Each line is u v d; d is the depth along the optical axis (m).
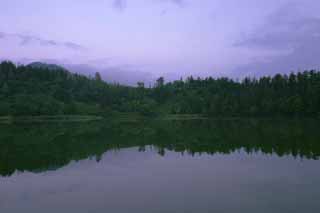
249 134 42.69
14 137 42.62
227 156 24.47
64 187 15.76
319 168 18.89
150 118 124.69
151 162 22.62
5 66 165.12
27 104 108.50
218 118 113.81
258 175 17.48
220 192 14.18
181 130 54.75
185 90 173.88
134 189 15.09
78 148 30.66
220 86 168.38
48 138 41.28
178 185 15.70
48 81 165.88
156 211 11.80
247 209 11.71
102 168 20.59
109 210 12.09
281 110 98.50
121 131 54.16
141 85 188.25
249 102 113.88
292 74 118.44
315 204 12.09
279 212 11.28
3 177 18.17
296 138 35.19
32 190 15.25
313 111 89.00
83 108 133.88
